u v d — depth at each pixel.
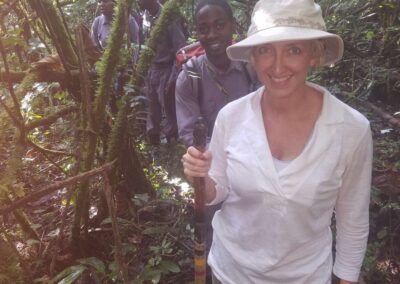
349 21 4.36
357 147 1.33
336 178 1.33
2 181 1.69
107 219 2.33
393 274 2.47
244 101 1.44
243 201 1.41
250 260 1.45
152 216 2.75
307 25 1.26
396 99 4.27
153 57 2.39
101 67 2.06
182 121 2.29
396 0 4.14
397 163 2.81
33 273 2.14
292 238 1.36
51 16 2.12
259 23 1.29
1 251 1.59
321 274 1.46
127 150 2.61
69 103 2.62
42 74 2.10
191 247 2.59
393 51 4.34
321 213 1.37
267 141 1.34
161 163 3.21
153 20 3.83
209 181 1.52
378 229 2.68
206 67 2.26
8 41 1.76
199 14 2.16
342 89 4.25
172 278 2.48
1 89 2.07
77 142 2.32
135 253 2.47
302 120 1.36
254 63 1.36
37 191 1.41
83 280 2.12
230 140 1.43
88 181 2.18
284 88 1.30
